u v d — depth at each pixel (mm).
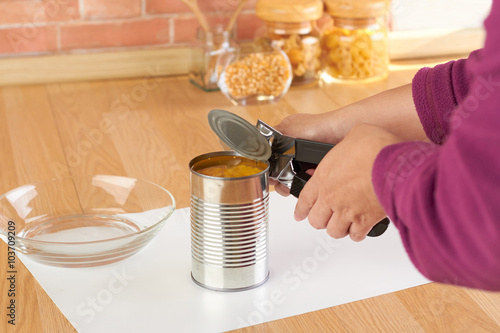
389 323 800
